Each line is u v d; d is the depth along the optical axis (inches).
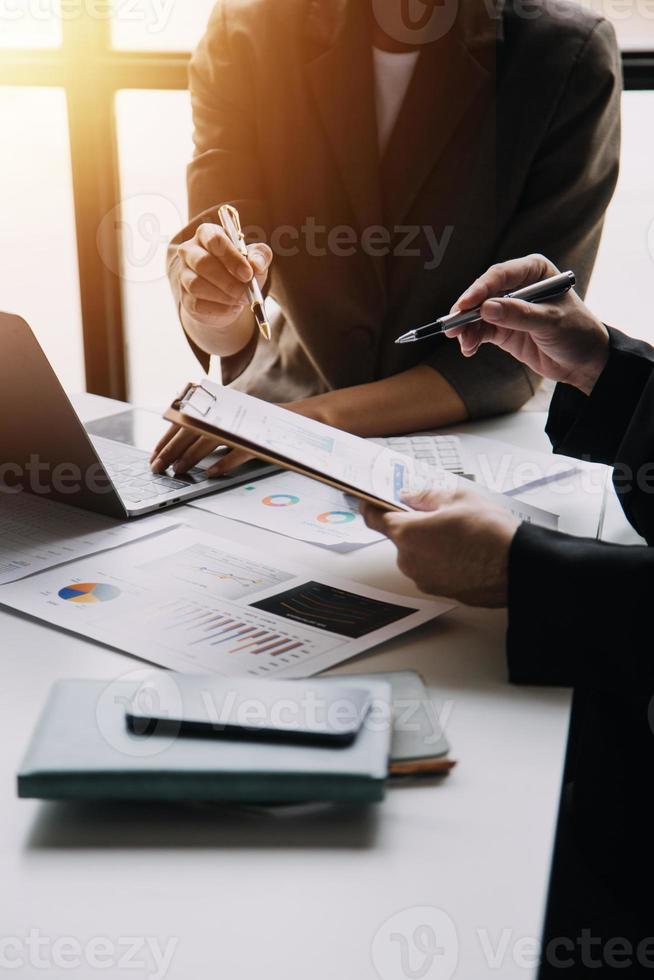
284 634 26.6
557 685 24.7
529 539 25.6
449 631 27.5
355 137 48.8
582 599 24.4
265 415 31.2
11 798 20.0
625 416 36.0
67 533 33.8
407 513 27.2
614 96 48.6
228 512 36.0
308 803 19.8
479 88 47.6
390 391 45.5
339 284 50.7
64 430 33.5
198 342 47.4
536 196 49.1
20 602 28.3
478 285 36.4
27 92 77.7
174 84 73.5
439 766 20.6
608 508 39.8
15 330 31.0
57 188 83.0
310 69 48.3
